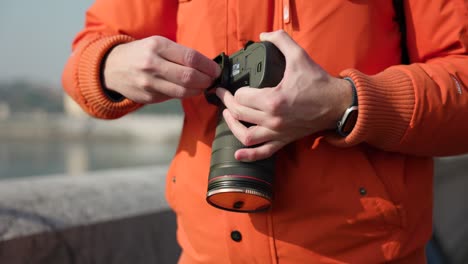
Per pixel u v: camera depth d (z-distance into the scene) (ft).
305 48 2.77
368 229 2.78
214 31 2.95
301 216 2.79
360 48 2.76
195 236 3.17
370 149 2.86
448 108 2.58
